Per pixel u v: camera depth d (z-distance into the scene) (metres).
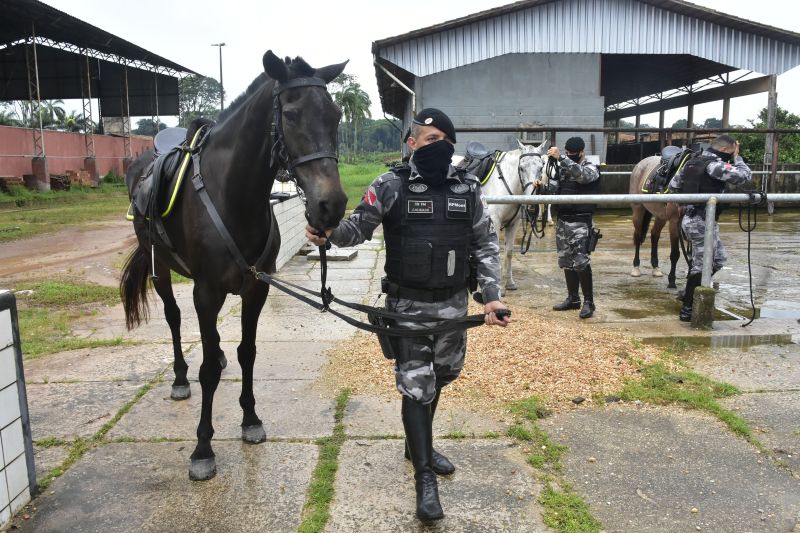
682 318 5.48
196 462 2.92
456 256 2.50
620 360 4.37
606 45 16.69
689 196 5.07
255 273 2.86
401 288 2.53
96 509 2.68
